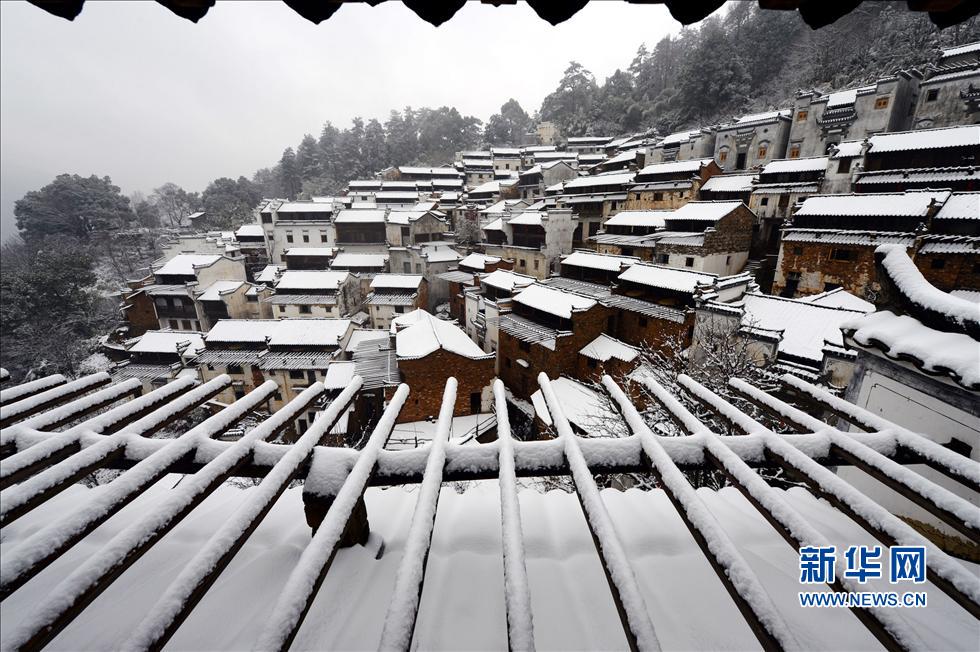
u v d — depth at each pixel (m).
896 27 44.50
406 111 101.06
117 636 2.38
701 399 3.80
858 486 5.19
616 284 23.17
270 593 2.68
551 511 3.63
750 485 2.31
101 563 1.71
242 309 35.44
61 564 3.04
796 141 35.66
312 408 22.59
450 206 51.28
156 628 1.55
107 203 64.81
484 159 67.69
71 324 36.03
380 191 57.88
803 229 22.58
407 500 3.82
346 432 18.42
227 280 37.84
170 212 83.50
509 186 51.16
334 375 20.89
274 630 1.54
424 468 2.96
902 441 3.03
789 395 13.28
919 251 18.67
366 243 43.28
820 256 22.02
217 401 25.09
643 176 34.81
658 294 21.55
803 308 16.61
